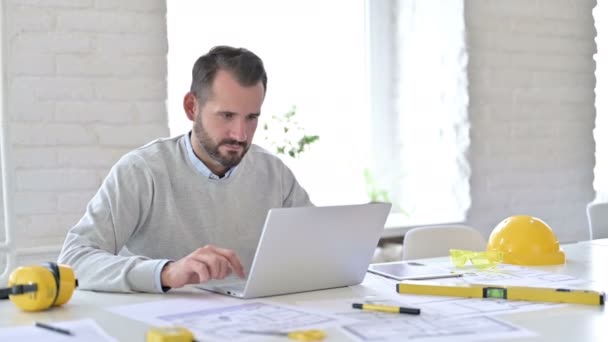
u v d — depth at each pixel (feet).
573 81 11.87
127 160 6.11
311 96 10.94
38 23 8.11
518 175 11.39
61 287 4.56
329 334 3.93
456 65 10.89
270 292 4.94
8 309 4.58
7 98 7.66
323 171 11.03
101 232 5.77
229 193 6.31
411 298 4.89
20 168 8.11
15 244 7.72
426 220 10.90
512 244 6.35
